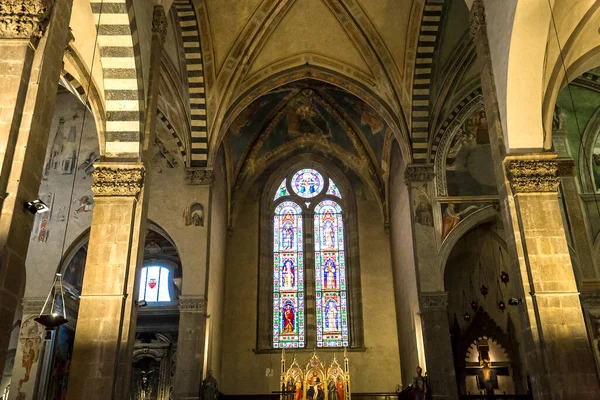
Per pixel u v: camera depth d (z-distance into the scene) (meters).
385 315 29.02
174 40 22.03
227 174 30.11
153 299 31.78
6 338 7.43
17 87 8.15
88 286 12.90
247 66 23.78
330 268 30.34
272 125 30.09
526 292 12.56
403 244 26.09
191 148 23.81
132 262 13.36
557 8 14.01
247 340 28.67
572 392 11.62
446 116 24.09
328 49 24.25
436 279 22.27
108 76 14.05
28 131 8.11
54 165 25.42
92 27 15.67
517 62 13.34
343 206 31.50
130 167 13.98
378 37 23.06
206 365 22.64
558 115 23.50
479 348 26.61
